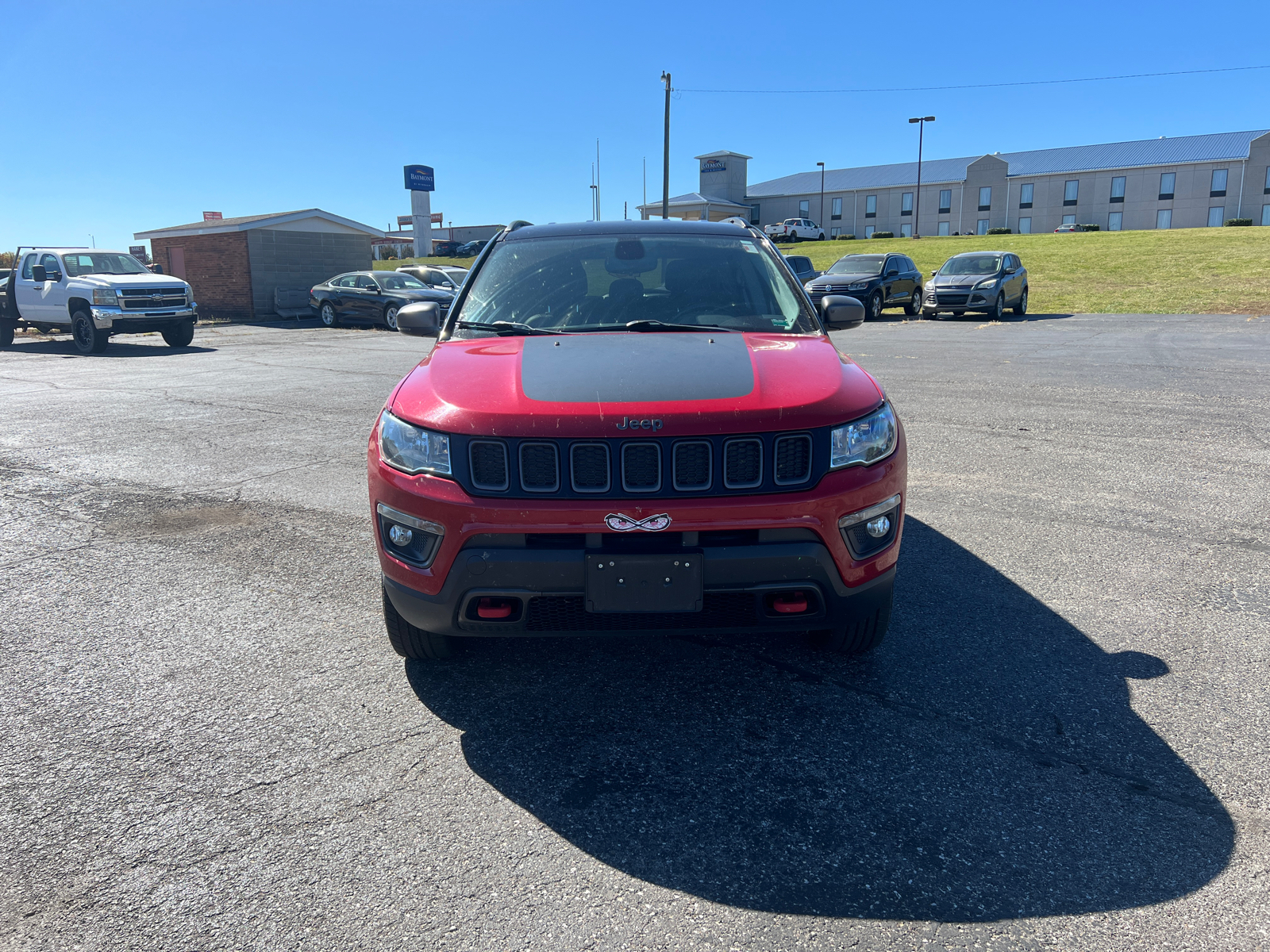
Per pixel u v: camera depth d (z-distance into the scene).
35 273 16.61
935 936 1.94
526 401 2.70
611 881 2.13
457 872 2.17
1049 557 4.39
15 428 8.21
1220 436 7.10
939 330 18.52
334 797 2.48
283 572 4.30
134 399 10.02
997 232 77.81
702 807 2.43
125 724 2.88
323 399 9.88
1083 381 10.24
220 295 25.56
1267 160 68.06
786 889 2.10
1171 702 2.97
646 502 2.58
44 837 2.31
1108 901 2.04
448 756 2.69
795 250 54.81
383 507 2.83
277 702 3.03
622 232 4.21
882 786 2.51
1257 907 2.02
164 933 1.97
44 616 3.78
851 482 2.69
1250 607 3.75
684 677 3.21
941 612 3.74
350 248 27.00
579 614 2.68
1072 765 2.61
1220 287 25.61
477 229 73.56
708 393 2.72
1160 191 71.88
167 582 4.17
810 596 2.72
